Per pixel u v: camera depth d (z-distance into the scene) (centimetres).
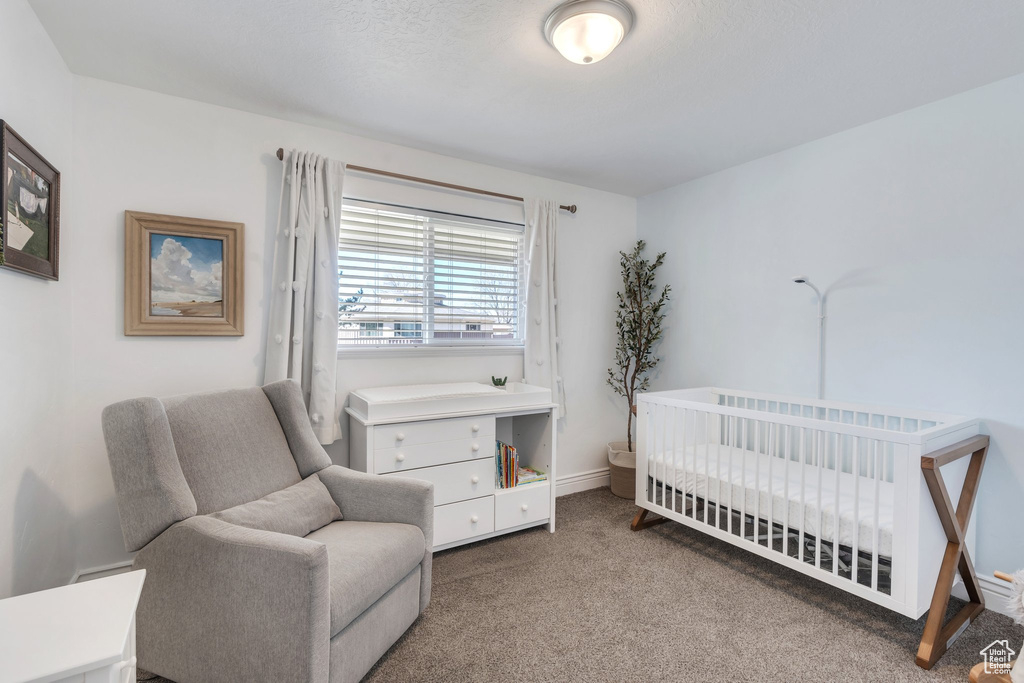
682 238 360
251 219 250
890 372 248
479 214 318
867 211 256
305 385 258
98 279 216
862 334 259
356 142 277
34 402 169
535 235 333
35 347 170
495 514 271
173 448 162
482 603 212
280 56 197
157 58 199
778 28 174
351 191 274
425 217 303
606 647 182
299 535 178
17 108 154
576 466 368
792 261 291
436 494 253
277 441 203
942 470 196
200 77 214
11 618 100
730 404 324
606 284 381
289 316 249
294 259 253
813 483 232
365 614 161
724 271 330
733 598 217
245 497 179
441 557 256
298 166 252
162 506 153
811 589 225
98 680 89
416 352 299
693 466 257
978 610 205
